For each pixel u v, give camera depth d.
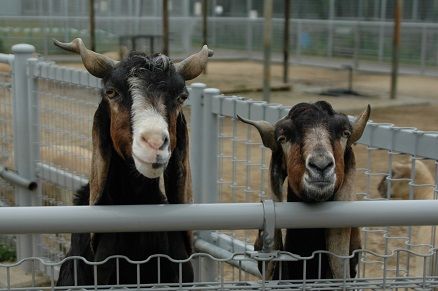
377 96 21.14
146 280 4.32
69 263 4.71
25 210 2.87
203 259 5.61
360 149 12.71
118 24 30.19
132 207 2.94
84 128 6.94
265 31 17.95
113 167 4.16
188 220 2.95
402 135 4.57
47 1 28.61
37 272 6.78
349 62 28.92
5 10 28.39
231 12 37.78
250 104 5.27
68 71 6.65
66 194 6.98
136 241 4.22
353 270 4.22
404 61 27.66
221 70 27.36
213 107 5.59
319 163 3.69
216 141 5.66
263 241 3.05
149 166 3.56
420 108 19.12
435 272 4.08
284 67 23.53
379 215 3.02
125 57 4.02
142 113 3.72
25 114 7.22
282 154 4.18
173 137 3.93
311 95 21.22
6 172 7.48
